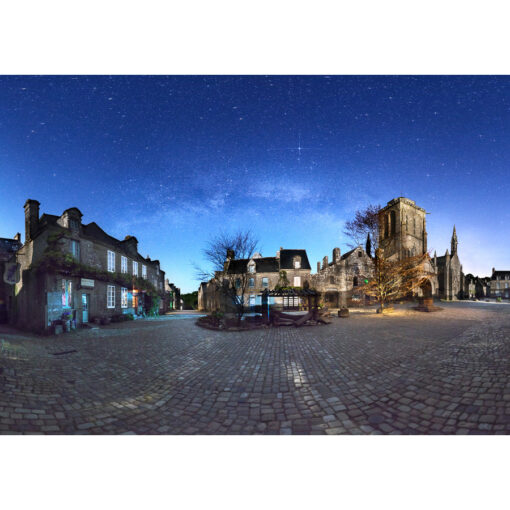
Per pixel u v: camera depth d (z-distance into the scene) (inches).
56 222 612.4
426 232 1691.7
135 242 968.9
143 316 962.1
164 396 184.2
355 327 501.0
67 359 286.2
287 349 327.9
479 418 135.9
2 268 698.2
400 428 132.9
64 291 571.2
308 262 1378.0
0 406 150.9
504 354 250.8
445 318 603.2
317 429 136.3
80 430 136.8
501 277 2760.8
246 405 168.4
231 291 611.2
